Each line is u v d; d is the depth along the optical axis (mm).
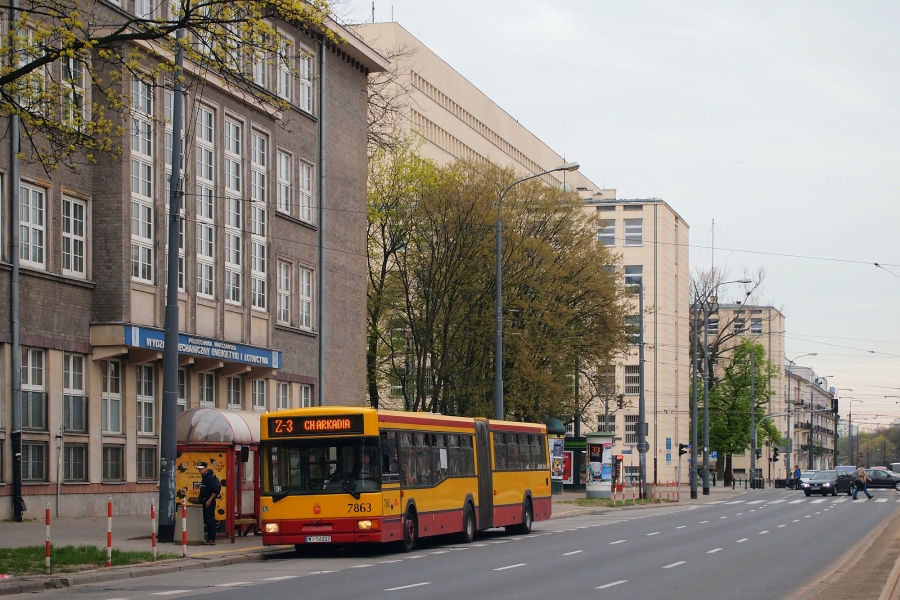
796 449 172250
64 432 32844
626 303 62250
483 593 18016
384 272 59938
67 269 33812
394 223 59094
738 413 103562
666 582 19797
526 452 35500
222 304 39969
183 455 28453
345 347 49812
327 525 25656
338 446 26031
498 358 43906
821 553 26547
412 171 58594
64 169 33531
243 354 40219
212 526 27141
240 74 23297
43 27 21000
